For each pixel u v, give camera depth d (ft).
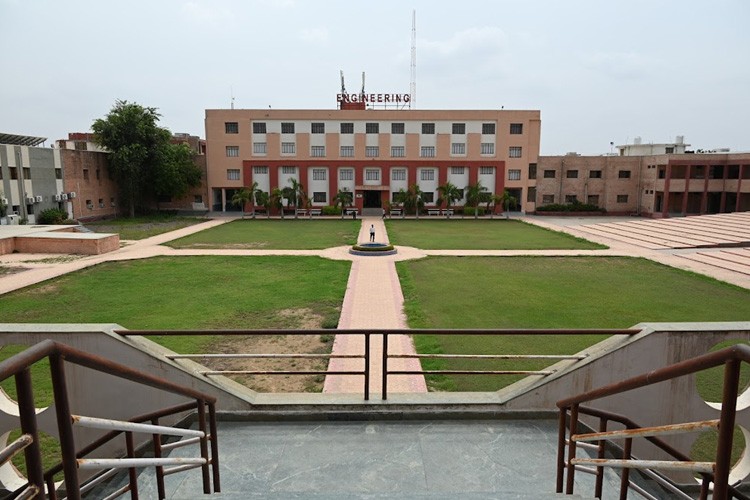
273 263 78.64
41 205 127.95
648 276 67.82
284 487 13.99
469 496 10.59
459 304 52.85
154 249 93.61
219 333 17.29
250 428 17.29
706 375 33.06
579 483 14.30
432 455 15.61
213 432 12.87
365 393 18.54
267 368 34.91
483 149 179.52
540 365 34.94
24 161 122.21
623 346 17.62
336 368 34.58
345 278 66.54
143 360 17.48
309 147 179.11
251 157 179.52
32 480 5.90
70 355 6.65
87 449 10.87
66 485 6.65
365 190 181.68
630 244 100.37
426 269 74.18
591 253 88.07
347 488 13.94
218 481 13.05
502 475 14.65
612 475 14.98
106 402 17.52
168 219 158.40
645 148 207.21
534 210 182.19
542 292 58.34
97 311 49.67
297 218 164.86
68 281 64.23
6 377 5.23
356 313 49.21
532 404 18.10
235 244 101.35
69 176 138.82
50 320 46.85
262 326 44.96
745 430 15.99
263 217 167.73
